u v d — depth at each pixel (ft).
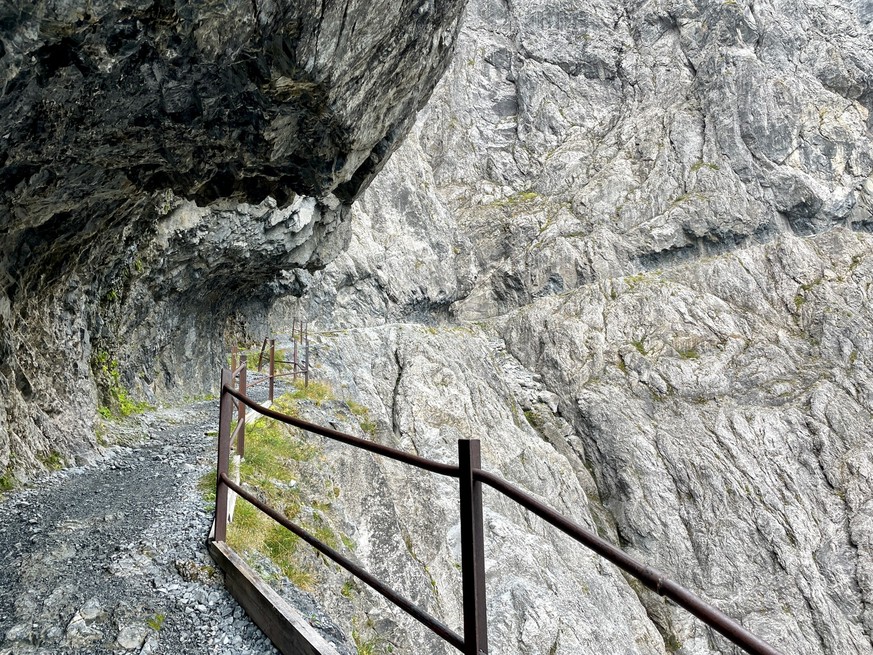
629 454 163.32
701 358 185.88
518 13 306.76
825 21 276.62
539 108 289.33
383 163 35.63
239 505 25.64
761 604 139.64
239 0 17.20
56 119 19.29
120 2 15.39
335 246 86.02
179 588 17.81
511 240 243.40
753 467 159.53
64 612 16.07
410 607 10.53
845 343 183.73
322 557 28.14
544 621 62.80
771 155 237.25
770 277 210.38
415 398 116.06
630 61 287.48
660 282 210.18
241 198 33.53
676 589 6.13
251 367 88.17
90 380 43.75
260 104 23.03
